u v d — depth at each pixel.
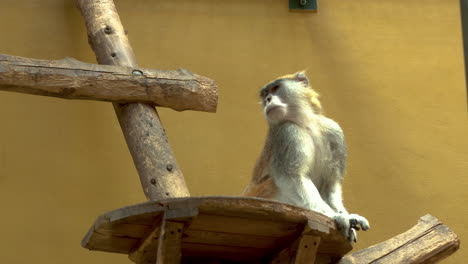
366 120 8.52
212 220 4.73
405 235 6.10
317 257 5.56
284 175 6.26
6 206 7.76
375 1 9.09
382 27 9.00
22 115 8.17
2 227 7.67
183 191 6.37
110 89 6.88
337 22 8.99
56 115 8.23
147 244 4.95
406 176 8.28
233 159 8.24
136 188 8.05
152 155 6.55
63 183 7.95
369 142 8.41
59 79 6.74
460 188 8.25
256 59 8.76
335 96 8.62
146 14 8.86
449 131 8.52
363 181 8.22
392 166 8.31
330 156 6.51
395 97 8.65
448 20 9.05
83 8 7.98
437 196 8.20
